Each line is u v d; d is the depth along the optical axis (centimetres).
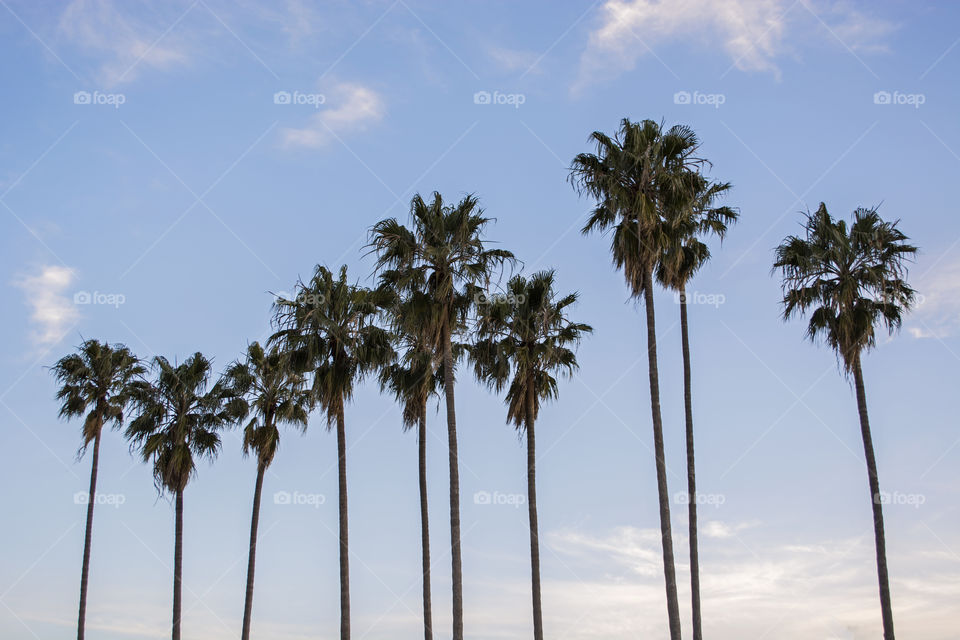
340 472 3928
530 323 4194
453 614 3200
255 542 4778
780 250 3853
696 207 3638
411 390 4075
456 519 3297
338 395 3962
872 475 3566
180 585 4781
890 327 3709
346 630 3719
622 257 3431
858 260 3741
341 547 3838
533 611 3872
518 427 4203
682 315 3819
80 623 5022
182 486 4888
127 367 5284
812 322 3778
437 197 3562
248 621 4612
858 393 3638
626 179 3494
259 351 5053
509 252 3547
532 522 4016
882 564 3441
